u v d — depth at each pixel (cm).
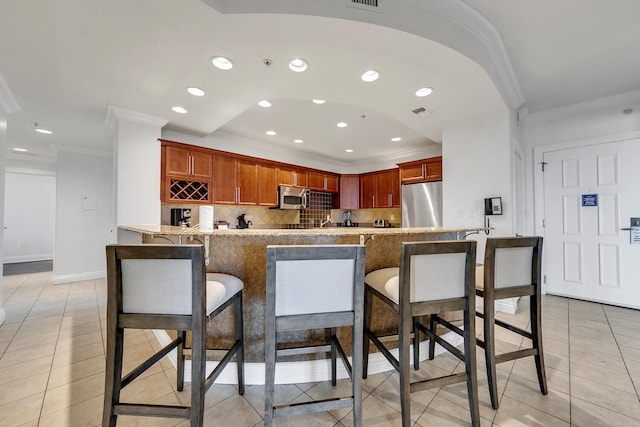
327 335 184
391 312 198
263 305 180
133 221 304
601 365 192
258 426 140
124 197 299
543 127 361
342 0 157
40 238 699
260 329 179
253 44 182
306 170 534
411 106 278
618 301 313
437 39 177
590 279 331
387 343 196
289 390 169
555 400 157
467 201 313
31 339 237
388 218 583
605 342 227
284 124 386
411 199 431
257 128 401
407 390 131
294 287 119
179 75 224
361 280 121
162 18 161
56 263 439
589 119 330
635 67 253
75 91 254
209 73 220
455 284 142
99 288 410
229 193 411
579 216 338
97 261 477
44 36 179
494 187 295
